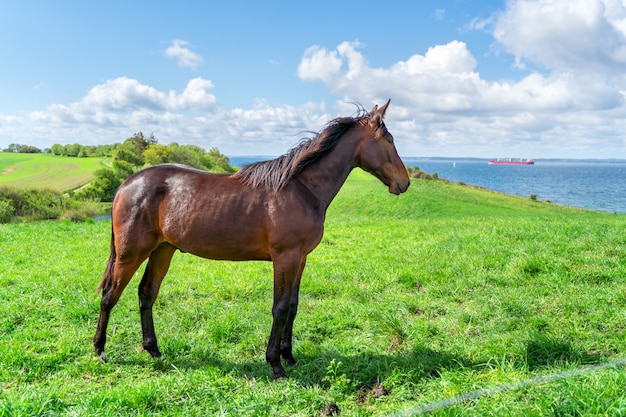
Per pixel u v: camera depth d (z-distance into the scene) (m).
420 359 4.16
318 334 5.07
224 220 4.00
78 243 10.72
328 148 4.20
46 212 29.06
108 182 43.12
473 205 30.58
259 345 4.78
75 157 71.00
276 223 3.93
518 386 3.36
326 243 10.40
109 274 4.37
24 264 8.28
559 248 7.93
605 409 2.87
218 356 4.50
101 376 4.08
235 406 3.39
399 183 4.40
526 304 5.59
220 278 7.29
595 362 3.94
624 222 11.30
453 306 5.80
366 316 5.49
